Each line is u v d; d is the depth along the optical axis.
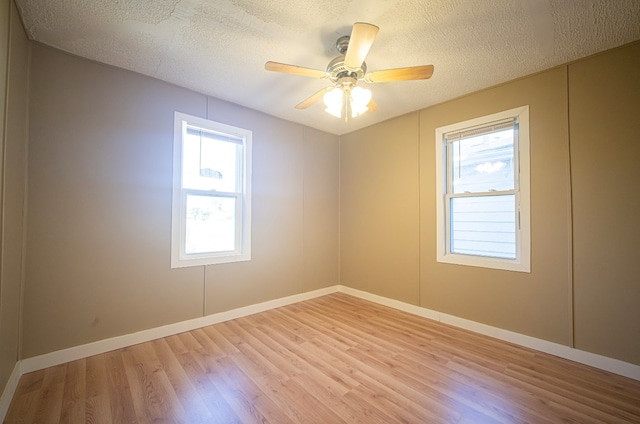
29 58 1.97
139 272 2.44
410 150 3.29
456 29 1.87
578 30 1.86
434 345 2.41
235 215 3.12
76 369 1.99
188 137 2.80
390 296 3.47
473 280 2.74
